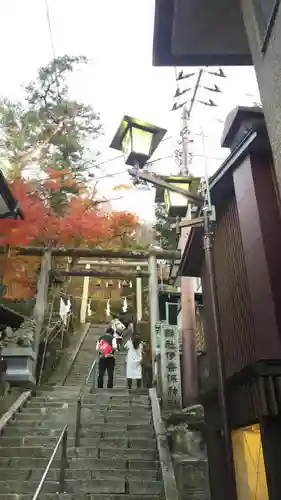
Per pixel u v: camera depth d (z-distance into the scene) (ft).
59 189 75.10
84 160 80.28
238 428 20.57
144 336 78.13
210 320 28.09
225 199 25.27
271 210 19.43
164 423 36.91
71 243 77.00
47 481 28.14
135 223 79.71
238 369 21.79
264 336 17.69
